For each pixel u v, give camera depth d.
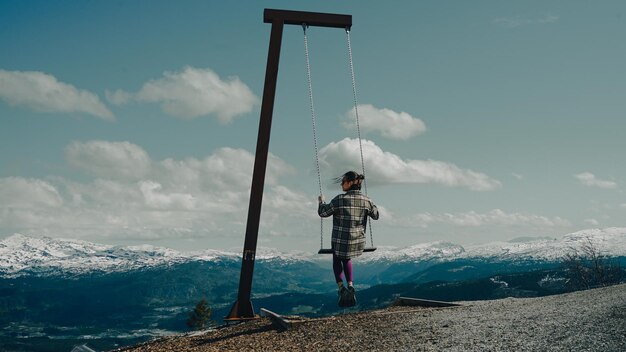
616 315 7.09
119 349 11.37
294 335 9.37
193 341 10.54
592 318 7.19
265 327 11.02
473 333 7.38
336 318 10.35
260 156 14.18
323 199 9.28
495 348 6.38
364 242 8.85
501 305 9.98
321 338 8.71
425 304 12.05
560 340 6.31
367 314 10.53
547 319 7.63
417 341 7.40
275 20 13.87
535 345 6.26
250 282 14.07
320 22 13.71
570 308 8.28
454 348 6.67
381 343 7.65
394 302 13.09
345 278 8.80
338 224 8.79
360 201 8.80
